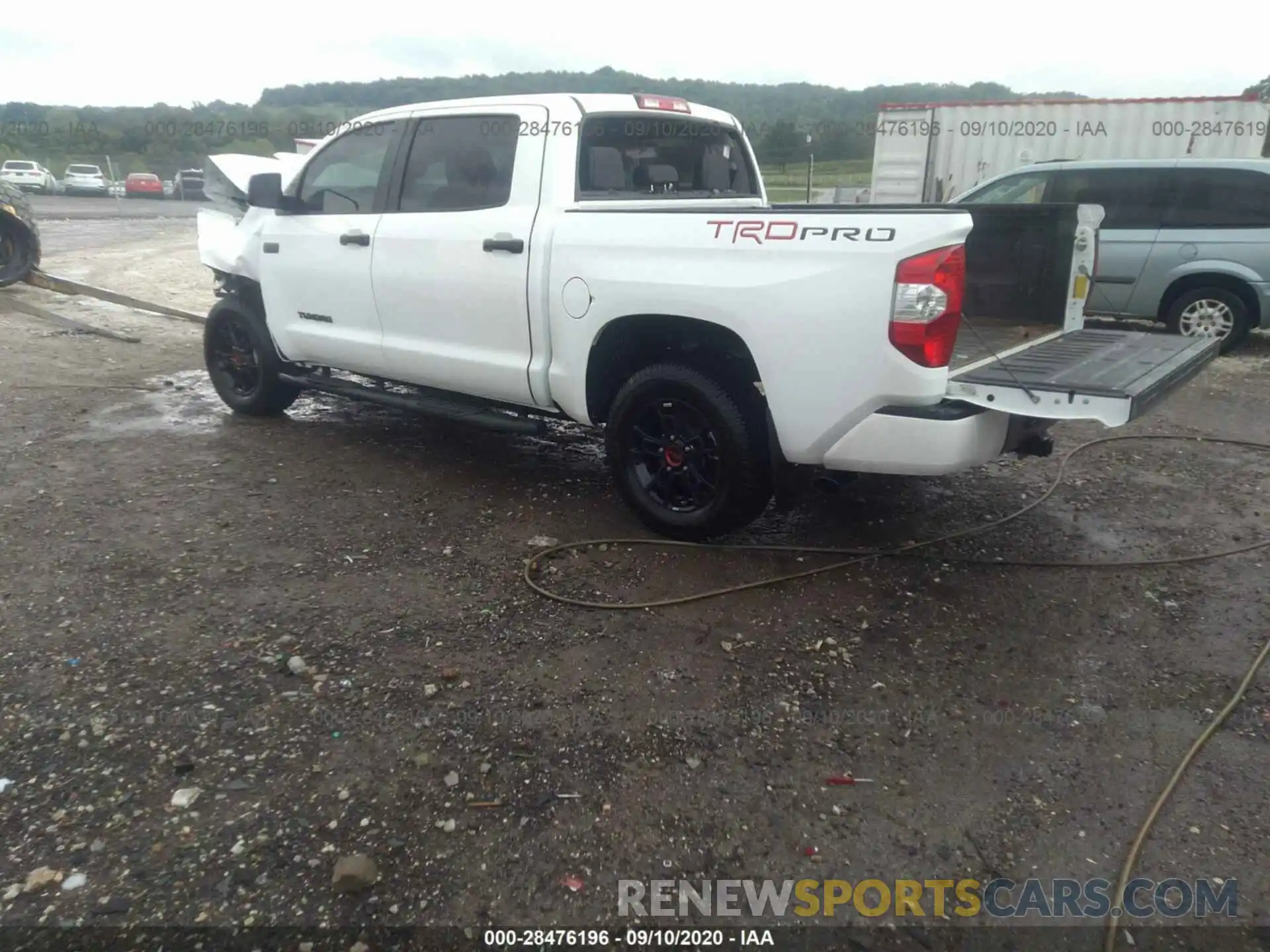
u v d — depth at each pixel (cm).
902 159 1405
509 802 263
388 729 293
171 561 404
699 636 352
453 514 464
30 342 845
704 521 416
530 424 465
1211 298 884
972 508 481
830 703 312
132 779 268
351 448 566
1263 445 595
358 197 524
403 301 491
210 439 578
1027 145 1332
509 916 227
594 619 362
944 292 330
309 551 418
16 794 261
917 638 354
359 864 234
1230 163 868
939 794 271
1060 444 595
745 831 255
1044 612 374
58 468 516
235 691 311
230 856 241
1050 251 461
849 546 432
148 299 1095
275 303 567
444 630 352
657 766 279
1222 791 273
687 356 415
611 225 405
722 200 528
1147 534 450
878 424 350
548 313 432
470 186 469
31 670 320
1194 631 361
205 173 641
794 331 356
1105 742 295
